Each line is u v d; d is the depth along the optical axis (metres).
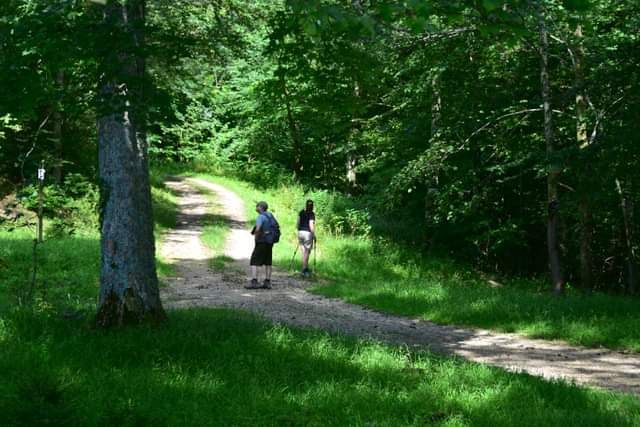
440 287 15.02
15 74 6.61
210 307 12.41
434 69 17.38
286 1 3.62
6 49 6.57
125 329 7.75
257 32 13.12
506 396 6.26
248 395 5.79
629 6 14.70
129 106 6.82
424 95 21.28
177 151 54.91
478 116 19.30
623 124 13.16
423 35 14.67
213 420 5.15
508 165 18.73
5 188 16.47
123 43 6.59
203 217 31.97
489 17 4.03
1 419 4.46
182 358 6.77
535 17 4.25
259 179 45.16
